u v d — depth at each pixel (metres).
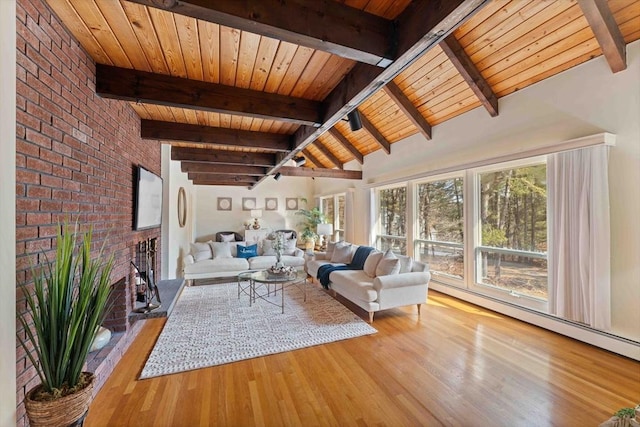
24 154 1.29
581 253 2.57
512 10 2.57
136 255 3.15
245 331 2.96
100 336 2.14
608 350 2.48
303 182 9.56
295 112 2.64
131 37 1.77
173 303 3.08
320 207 9.20
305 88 2.50
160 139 3.29
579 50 2.60
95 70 2.05
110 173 2.31
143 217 3.07
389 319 3.31
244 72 2.23
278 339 2.76
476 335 2.86
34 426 1.18
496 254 3.65
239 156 4.76
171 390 1.98
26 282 1.30
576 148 2.60
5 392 1.03
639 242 2.32
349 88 2.25
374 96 4.62
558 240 2.76
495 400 1.86
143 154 3.28
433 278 4.61
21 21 1.28
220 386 2.03
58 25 1.58
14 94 1.09
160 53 1.96
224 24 1.36
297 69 2.19
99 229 2.10
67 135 1.67
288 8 1.43
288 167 6.07
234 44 1.87
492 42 2.93
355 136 6.03
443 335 2.86
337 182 7.85
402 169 5.21
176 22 1.64
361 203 6.54
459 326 3.09
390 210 5.86
